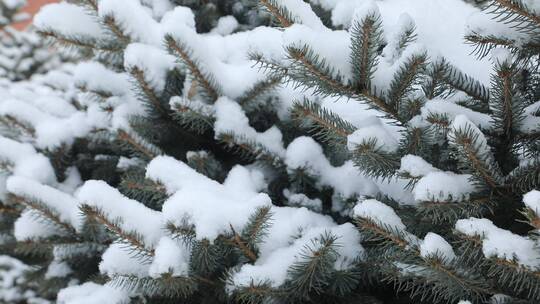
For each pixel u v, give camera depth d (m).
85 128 1.57
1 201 1.55
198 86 1.43
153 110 1.49
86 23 1.51
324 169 1.43
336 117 1.30
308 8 1.31
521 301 1.20
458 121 1.18
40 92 1.88
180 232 1.29
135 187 1.38
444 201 1.20
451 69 1.32
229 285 1.31
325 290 1.33
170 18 1.45
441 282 1.20
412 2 1.70
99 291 1.38
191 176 1.36
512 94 1.21
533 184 1.21
